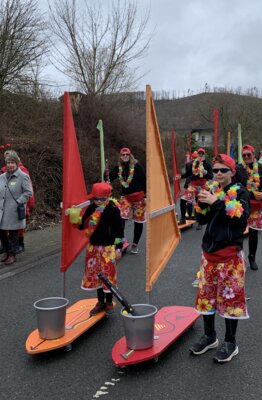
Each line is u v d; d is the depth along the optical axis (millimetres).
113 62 20703
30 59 14203
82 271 6863
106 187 4453
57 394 3268
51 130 14766
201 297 3730
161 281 6188
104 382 3426
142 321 3580
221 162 3689
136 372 3562
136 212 7918
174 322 4258
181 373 3535
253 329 4434
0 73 13492
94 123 19219
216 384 3361
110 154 18859
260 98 44781
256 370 3576
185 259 7531
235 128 43406
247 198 3660
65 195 4195
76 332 4086
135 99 23531
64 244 4199
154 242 3840
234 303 3602
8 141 12227
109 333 4383
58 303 4086
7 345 4145
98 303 4656
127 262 7371
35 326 4602
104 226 4500
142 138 23094
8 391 3322
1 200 6930
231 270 3570
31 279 6379
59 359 3832
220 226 3600
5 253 7266
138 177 7832
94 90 20406
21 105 14617
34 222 10680
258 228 6676
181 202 10664
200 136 47312
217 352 3750
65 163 4211
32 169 11875
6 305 5258
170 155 29047
